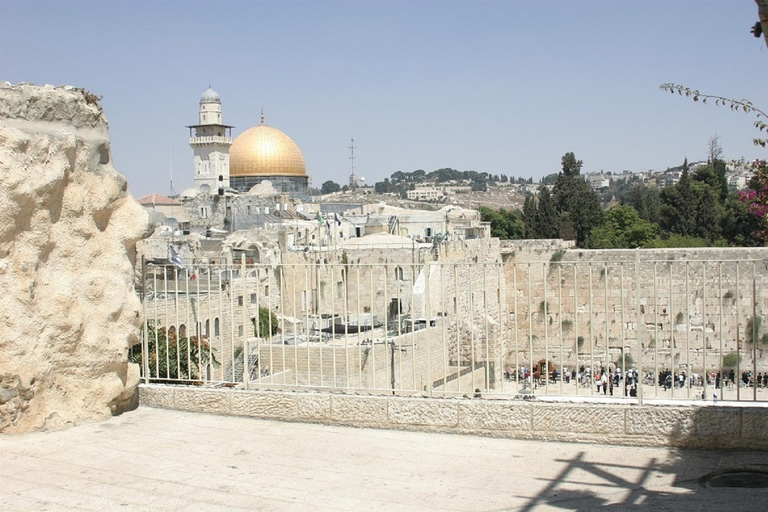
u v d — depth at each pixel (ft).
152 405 50.83
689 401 42.06
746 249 155.12
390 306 160.76
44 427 44.01
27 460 39.60
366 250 179.42
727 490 35.22
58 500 34.55
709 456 39.86
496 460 40.16
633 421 41.73
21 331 42.16
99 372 46.85
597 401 43.01
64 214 44.55
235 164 468.34
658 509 33.17
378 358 85.87
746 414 40.06
